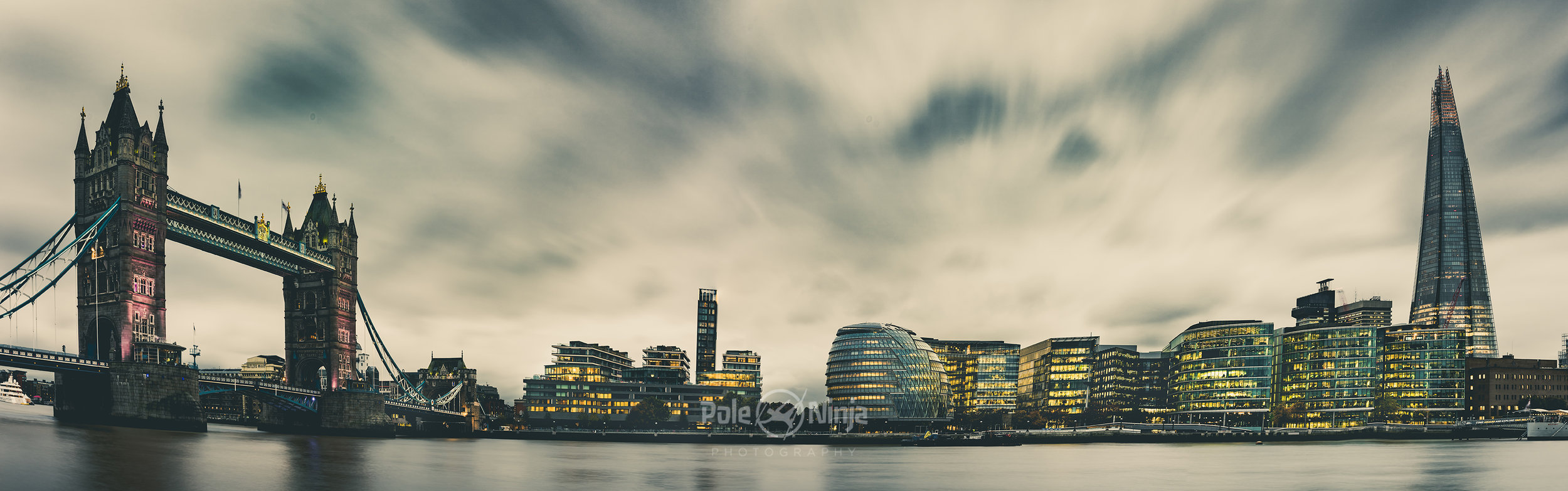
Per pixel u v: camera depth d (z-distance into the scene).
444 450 164.00
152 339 157.00
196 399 157.25
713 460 150.12
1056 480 113.00
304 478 91.25
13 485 71.75
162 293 161.25
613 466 129.62
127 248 153.38
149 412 146.62
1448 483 105.56
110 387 142.50
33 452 93.50
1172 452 185.88
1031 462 151.62
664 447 199.50
